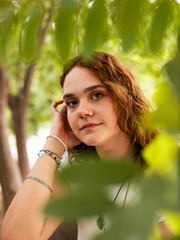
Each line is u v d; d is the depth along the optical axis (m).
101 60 1.44
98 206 0.27
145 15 0.64
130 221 0.25
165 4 0.64
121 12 0.63
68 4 0.60
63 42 0.63
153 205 0.25
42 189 1.55
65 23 0.61
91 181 0.27
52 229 1.61
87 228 1.60
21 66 3.74
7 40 0.74
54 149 1.71
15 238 1.49
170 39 0.66
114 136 1.45
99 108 1.39
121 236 0.24
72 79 1.42
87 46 0.61
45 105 5.79
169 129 0.26
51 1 0.67
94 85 1.38
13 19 0.74
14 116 3.77
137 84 1.57
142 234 0.24
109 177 0.28
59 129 1.79
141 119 0.31
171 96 0.27
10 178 3.17
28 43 0.74
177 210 0.24
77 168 0.28
